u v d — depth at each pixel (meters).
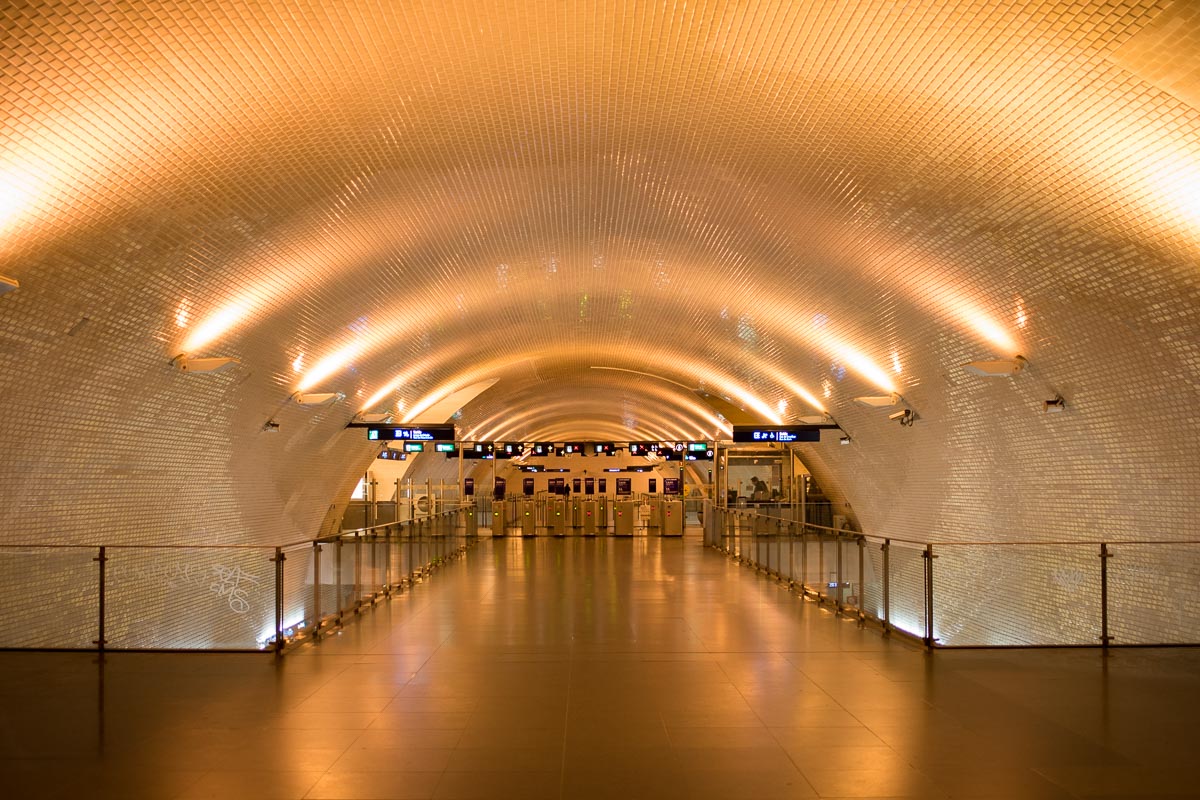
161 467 11.59
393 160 8.08
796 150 7.93
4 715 6.34
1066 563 9.11
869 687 7.13
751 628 9.83
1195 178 6.07
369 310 12.34
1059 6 5.18
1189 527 9.14
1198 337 7.58
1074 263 7.85
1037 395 10.55
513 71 6.67
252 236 8.52
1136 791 4.82
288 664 7.99
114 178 6.48
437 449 25.23
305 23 5.68
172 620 9.16
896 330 11.83
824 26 5.96
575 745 5.64
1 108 5.40
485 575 15.36
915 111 6.73
